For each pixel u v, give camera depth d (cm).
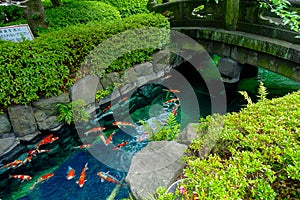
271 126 161
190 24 518
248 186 127
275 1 299
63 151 348
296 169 121
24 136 351
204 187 126
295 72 361
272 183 130
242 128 169
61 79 367
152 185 171
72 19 534
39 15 444
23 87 334
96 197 272
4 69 317
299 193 124
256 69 538
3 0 328
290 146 141
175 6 529
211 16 475
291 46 350
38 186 292
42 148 352
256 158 140
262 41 382
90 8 581
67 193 281
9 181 301
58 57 358
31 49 340
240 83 500
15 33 377
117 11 628
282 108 183
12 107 334
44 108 359
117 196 266
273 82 494
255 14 398
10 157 337
